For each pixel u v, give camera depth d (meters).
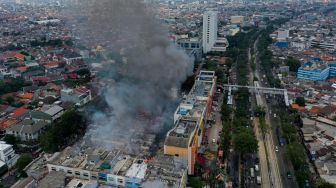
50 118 169.25
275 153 141.38
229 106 187.50
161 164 111.69
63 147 146.00
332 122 164.50
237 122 158.75
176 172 106.88
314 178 119.56
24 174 118.62
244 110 176.88
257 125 169.00
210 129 164.62
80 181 107.44
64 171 111.94
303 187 113.81
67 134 151.00
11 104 196.62
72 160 116.19
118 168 110.94
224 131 147.38
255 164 132.75
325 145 141.00
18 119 169.75
